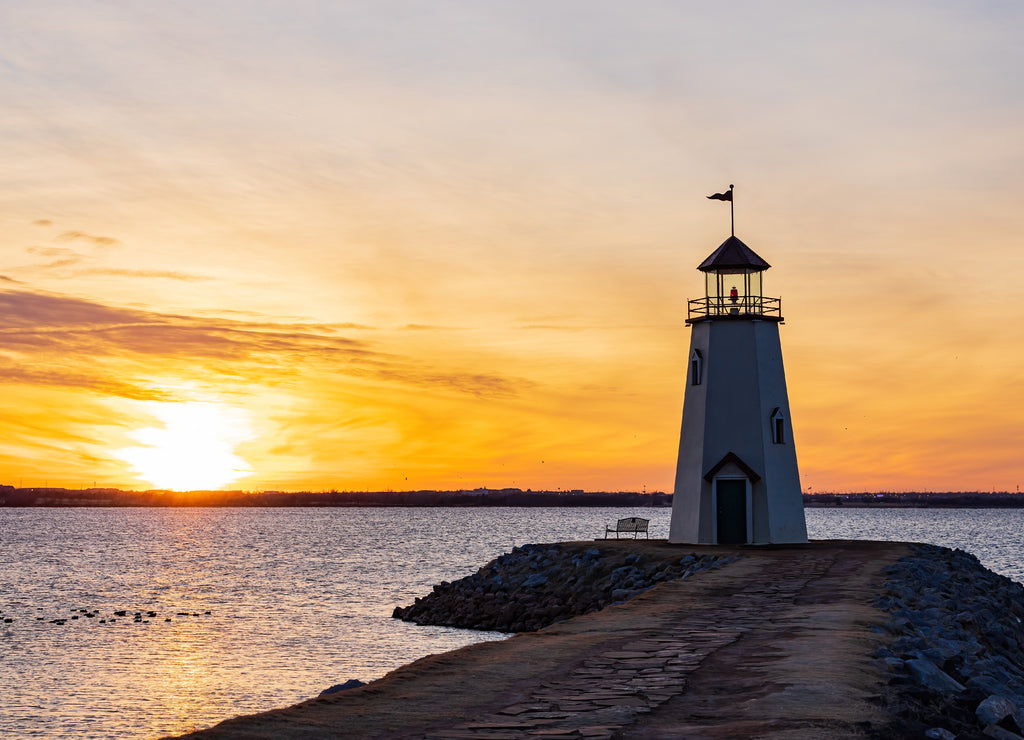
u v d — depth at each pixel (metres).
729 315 57.12
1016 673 25.52
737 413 56.09
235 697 36.97
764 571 39.56
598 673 17.94
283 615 61.03
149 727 32.78
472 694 16.20
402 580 86.38
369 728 13.94
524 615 49.12
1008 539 165.00
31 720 33.75
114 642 50.91
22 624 58.03
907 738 13.65
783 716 14.24
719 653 19.97
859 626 23.75
